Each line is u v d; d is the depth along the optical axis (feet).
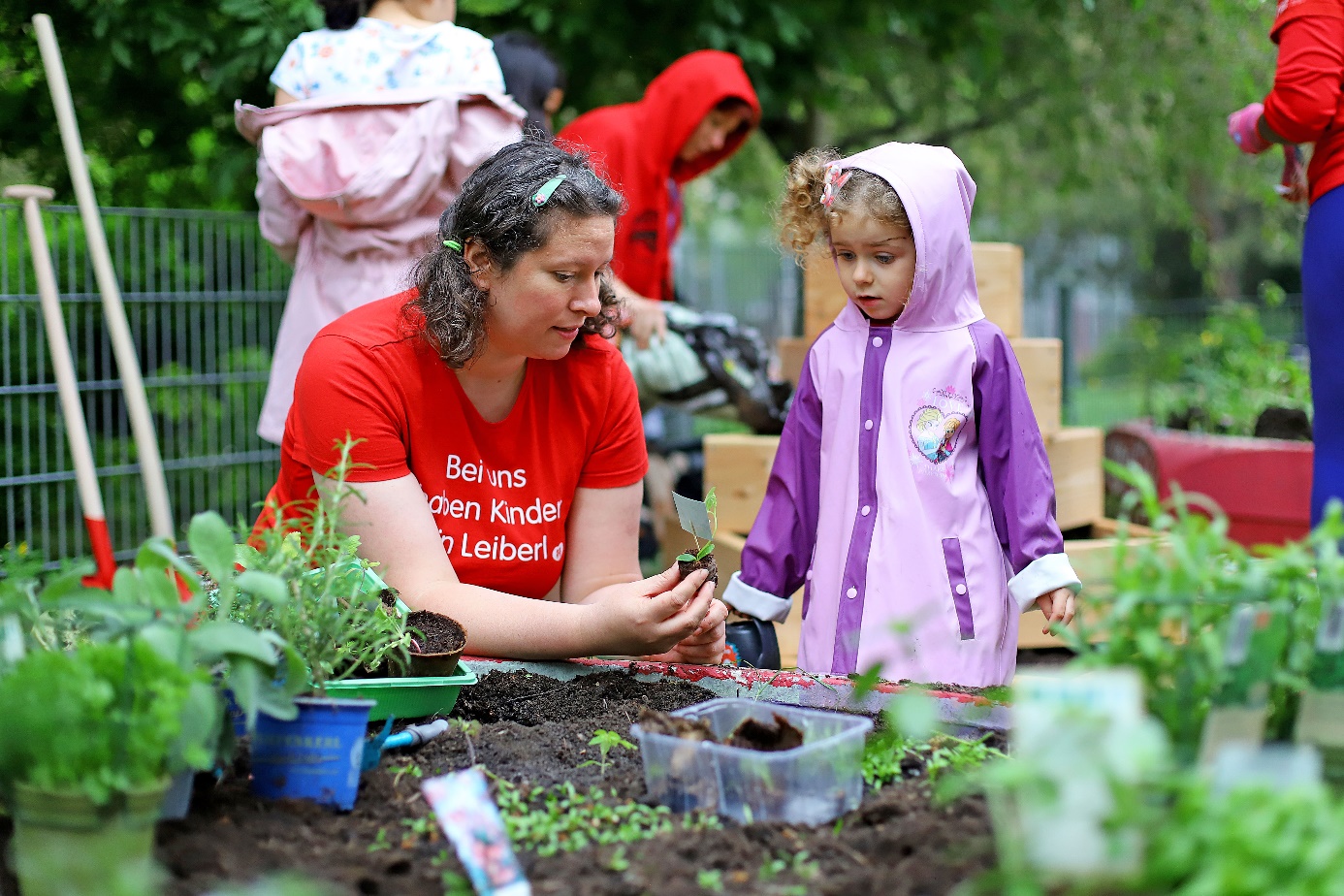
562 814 4.83
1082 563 11.14
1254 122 10.83
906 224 7.95
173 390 14.55
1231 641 3.94
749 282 27.09
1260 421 15.69
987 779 3.57
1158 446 15.29
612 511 8.02
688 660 7.22
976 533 8.04
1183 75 25.07
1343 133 10.33
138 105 16.39
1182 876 3.43
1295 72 10.20
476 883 4.04
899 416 8.12
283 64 10.64
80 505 13.89
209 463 14.74
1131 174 28.71
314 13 14.05
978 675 7.88
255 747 4.93
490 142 10.48
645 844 4.47
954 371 8.09
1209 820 3.36
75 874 4.09
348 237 10.50
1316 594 4.30
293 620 5.11
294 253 11.32
